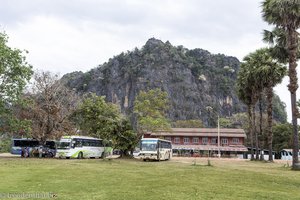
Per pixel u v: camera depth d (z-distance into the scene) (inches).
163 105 2028.8
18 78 1683.1
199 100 7455.7
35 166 1143.6
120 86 7628.0
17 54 1692.9
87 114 2102.6
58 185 649.0
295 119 1238.3
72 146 1915.6
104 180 748.6
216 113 7352.4
